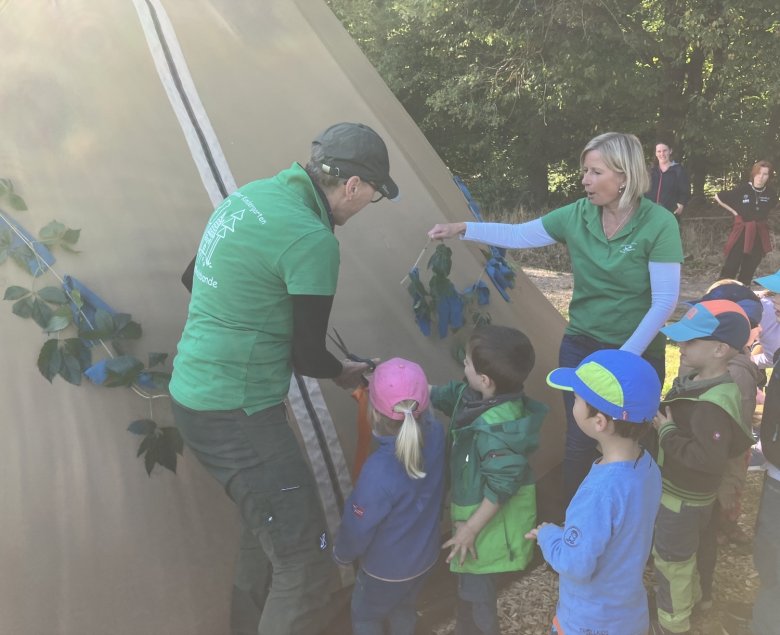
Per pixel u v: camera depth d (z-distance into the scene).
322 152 2.15
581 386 2.11
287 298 2.10
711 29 13.12
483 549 2.56
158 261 2.84
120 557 2.48
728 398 2.56
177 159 3.05
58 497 2.43
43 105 2.87
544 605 3.11
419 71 17.88
